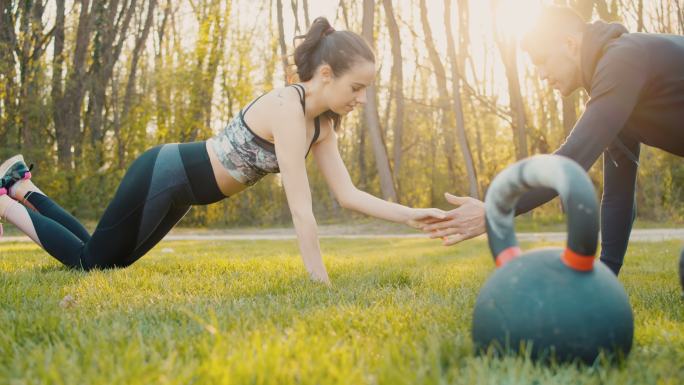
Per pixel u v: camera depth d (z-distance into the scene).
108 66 22.31
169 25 24.38
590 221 1.46
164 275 3.95
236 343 1.66
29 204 4.20
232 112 22.22
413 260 5.75
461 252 7.62
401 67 23.55
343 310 2.31
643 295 3.00
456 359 1.59
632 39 2.35
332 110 3.17
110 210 3.64
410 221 2.98
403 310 2.36
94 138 22.30
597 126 2.26
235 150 3.32
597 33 2.38
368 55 3.03
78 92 21.80
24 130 21.16
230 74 21.91
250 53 22.23
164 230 3.76
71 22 22.55
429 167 30.00
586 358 1.47
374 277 3.79
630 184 2.87
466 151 20.23
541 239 12.02
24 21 20.95
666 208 18.28
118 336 1.81
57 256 3.99
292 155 3.14
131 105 22.41
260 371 1.37
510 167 1.60
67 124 21.66
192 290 3.20
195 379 1.39
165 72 21.52
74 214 20.27
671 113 2.38
